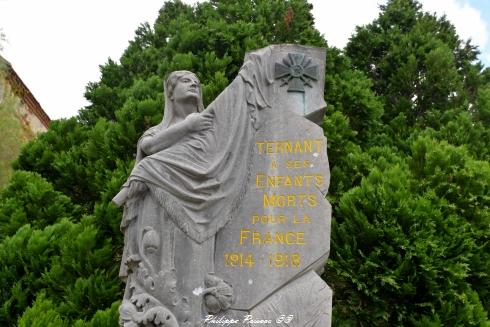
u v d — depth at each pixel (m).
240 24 12.06
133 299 4.82
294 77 5.64
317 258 5.00
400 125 12.38
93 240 8.27
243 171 5.30
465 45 15.47
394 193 8.20
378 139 11.91
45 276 7.82
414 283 7.78
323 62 5.77
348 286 8.16
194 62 11.29
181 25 12.89
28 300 7.84
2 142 12.62
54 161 10.62
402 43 14.26
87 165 10.43
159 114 10.05
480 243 9.00
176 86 5.68
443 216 8.53
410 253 7.68
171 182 5.14
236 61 11.50
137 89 11.17
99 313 7.11
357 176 9.78
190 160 5.24
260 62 5.69
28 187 9.61
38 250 8.16
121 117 10.20
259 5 13.45
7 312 7.57
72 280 7.93
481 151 11.50
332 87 11.64
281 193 5.23
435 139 10.98
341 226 8.23
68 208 9.73
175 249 4.98
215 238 5.08
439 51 13.53
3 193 9.72
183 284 4.89
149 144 5.36
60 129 11.38
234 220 5.15
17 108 13.96
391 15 15.52
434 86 13.36
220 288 4.88
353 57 14.80
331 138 10.15
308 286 4.93
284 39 12.64
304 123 5.46
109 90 12.85
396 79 13.67
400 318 7.72
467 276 8.13
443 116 12.55
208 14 13.23
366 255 8.03
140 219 5.10
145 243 4.97
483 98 13.40
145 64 13.31
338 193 9.52
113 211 8.77
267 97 5.59
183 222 5.04
